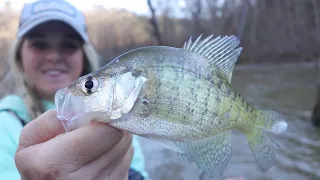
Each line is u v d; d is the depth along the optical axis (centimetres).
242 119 30
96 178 24
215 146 28
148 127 25
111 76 25
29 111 48
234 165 95
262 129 31
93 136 23
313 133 124
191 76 27
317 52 384
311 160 98
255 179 87
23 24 51
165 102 26
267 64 387
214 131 28
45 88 51
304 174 89
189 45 28
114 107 25
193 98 27
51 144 23
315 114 135
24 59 51
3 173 40
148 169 95
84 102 25
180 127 27
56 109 24
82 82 25
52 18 50
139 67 26
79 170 23
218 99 28
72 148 23
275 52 401
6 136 43
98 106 25
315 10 401
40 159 23
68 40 52
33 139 24
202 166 27
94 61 57
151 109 26
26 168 23
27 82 50
